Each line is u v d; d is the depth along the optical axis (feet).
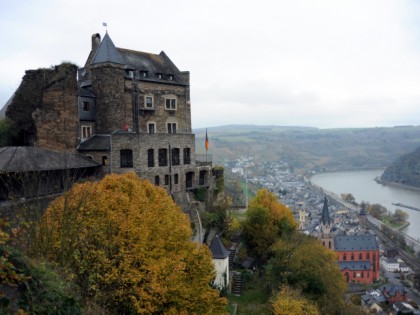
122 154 151.43
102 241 80.69
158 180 163.63
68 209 79.92
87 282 72.18
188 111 206.49
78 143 153.38
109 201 92.38
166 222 98.43
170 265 86.79
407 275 516.73
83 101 161.99
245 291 167.12
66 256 69.26
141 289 80.53
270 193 259.60
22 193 100.94
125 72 176.86
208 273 100.58
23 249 66.49
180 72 207.31
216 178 203.92
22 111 150.41
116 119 167.12
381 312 366.63
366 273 495.82
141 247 85.15
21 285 48.62
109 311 75.25
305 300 155.02
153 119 188.55
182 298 88.28
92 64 166.91
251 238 206.39
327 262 194.70
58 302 51.39
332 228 622.95
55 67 150.30
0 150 119.14
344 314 184.96
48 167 118.21
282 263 178.19
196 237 167.73
